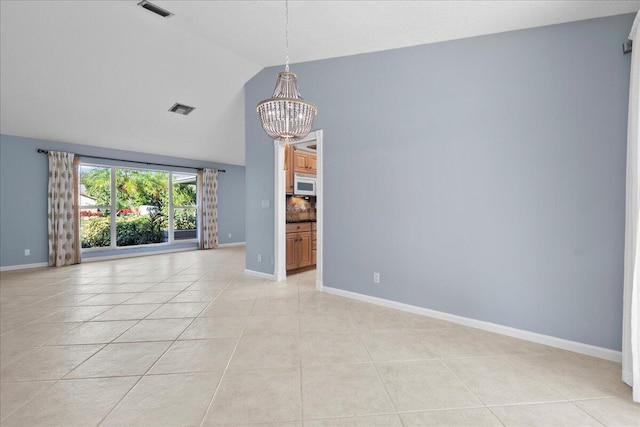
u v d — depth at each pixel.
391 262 3.17
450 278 2.81
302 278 4.48
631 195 1.83
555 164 2.32
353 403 1.67
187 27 3.07
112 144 5.96
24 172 5.18
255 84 4.41
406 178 3.05
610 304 2.15
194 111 5.22
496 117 2.56
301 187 4.94
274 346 2.32
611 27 2.14
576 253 2.26
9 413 1.57
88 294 3.68
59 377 1.90
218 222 8.23
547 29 2.35
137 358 2.14
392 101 3.12
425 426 1.50
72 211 5.60
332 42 3.11
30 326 2.69
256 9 2.67
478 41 2.64
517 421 1.53
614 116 2.13
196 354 2.20
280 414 1.58
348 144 3.44
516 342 2.41
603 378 1.91
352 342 2.39
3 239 5.01
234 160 8.11
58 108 4.51
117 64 3.82
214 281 4.29
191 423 1.51
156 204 7.14
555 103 2.32
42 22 3.08
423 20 2.53
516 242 2.49
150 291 3.80
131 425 1.49
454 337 2.49
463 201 2.73
